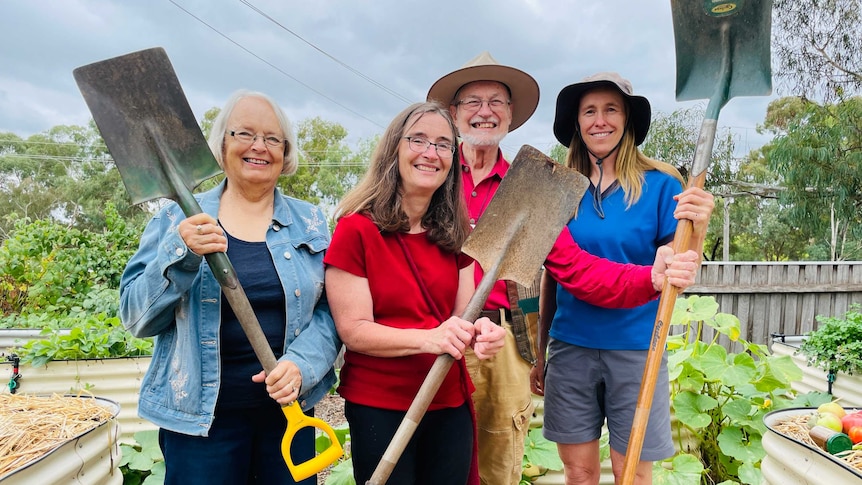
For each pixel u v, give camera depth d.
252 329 1.56
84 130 43.41
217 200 1.78
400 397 1.71
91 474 1.94
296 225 1.84
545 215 1.87
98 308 5.00
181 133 1.65
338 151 28.52
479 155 2.58
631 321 2.12
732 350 5.80
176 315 1.68
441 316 1.81
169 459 1.68
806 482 1.97
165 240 1.58
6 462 1.70
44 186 40.66
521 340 2.33
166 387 1.68
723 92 1.87
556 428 2.27
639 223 2.14
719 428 3.14
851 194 10.33
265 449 1.76
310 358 1.69
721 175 12.61
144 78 1.61
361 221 1.72
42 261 5.65
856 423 2.15
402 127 1.76
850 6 10.41
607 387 2.18
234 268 1.69
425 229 1.84
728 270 5.88
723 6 1.85
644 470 2.15
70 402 2.16
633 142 2.21
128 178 1.59
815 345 3.18
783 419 2.34
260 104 1.72
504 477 2.36
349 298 1.71
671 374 3.05
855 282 6.02
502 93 2.56
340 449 1.62
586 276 2.03
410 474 1.72
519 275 1.83
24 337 3.79
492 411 2.34
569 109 2.31
